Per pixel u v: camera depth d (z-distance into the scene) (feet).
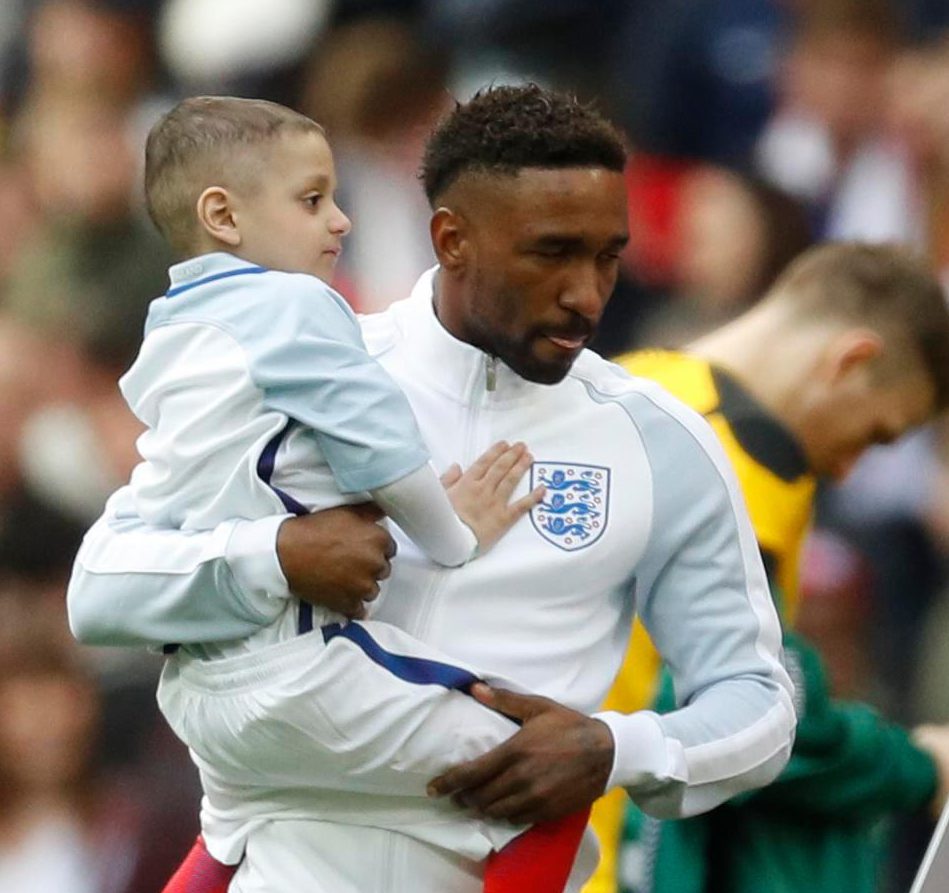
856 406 44.24
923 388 44.91
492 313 32.09
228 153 32.65
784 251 80.38
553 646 32.68
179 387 31.89
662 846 42.42
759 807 42.65
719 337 45.70
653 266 81.61
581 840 33.30
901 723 75.66
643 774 31.89
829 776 42.24
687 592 33.55
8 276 81.97
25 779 70.33
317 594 30.94
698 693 33.55
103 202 82.79
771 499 41.98
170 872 69.72
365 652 31.24
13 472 77.92
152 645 32.94
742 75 84.58
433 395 33.55
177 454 31.86
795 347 44.52
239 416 31.48
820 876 42.96
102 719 71.31
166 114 33.55
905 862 66.18
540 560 32.50
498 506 32.55
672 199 82.58
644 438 33.45
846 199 83.25
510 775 31.35
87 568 32.73
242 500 31.45
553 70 85.40
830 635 75.15
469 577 32.35
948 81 83.87
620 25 86.02
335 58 83.87
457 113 32.42
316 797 32.50
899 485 78.02
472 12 85.61
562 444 33.27
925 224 83.15
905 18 85.05
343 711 31.12
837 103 84.17
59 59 85.25
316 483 31.48
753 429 42.32
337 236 33.35
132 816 70.28
